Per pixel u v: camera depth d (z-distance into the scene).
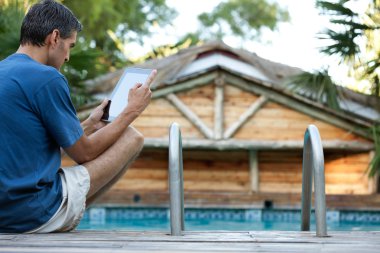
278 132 10.16
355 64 10.42
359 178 10.27
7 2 9.64
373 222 8.72
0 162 3.09
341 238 3.08
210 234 3.21
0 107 3.10
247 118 10.14
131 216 8.98
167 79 10.78
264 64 11.30
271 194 8.97
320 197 3.17
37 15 3.31
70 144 3.19
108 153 3.38
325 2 10.26
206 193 8.99
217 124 10.09
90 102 10.40
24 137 3.11
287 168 10.42
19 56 3.26
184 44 16.25
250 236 3.13
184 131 10.15
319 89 10.29
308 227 3.83
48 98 3.13
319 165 3.17
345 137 10.14
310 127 3.32
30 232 3.22
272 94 10.15
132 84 3.63
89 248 2.66
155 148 10.23
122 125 3.38
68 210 3.24
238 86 10.17
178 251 2.61
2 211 3.14
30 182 3.11
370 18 10.50
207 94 10.17
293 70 11.23
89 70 9.98
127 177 10.38
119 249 2.64
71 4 19.23
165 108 10.17
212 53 11.40
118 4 22.16
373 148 10.07
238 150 10.29
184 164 10.40
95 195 3.52
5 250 2.57
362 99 10.73
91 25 19.77
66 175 3.29
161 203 8.98
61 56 3.39
